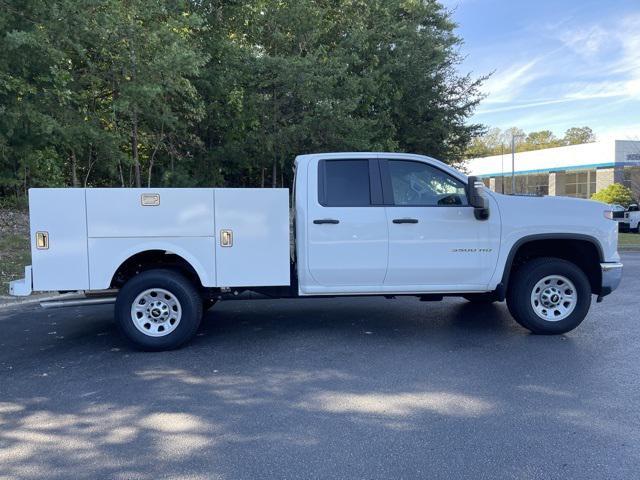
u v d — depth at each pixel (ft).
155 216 19.66
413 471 11.23
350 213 20.39
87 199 19.31
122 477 11.16
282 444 12.53
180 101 51.55
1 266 36.99
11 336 23.08
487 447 12.21
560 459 11.62
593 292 22.03
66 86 41.11
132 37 41.11
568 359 18.44
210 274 20.03
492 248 20.88
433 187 21.03
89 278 19.47
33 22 35.24
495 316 25.02
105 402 15.34
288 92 53.21
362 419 13.84
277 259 20.30
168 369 18.17
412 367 17.87
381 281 20.76
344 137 55.93
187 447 12.46
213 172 60.64
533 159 153.38
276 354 19.61
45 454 12.24
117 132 47.19
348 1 60.08
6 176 53.98
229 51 53.36
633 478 10.84
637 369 17.34
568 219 20.97
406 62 63.57
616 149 125.59
